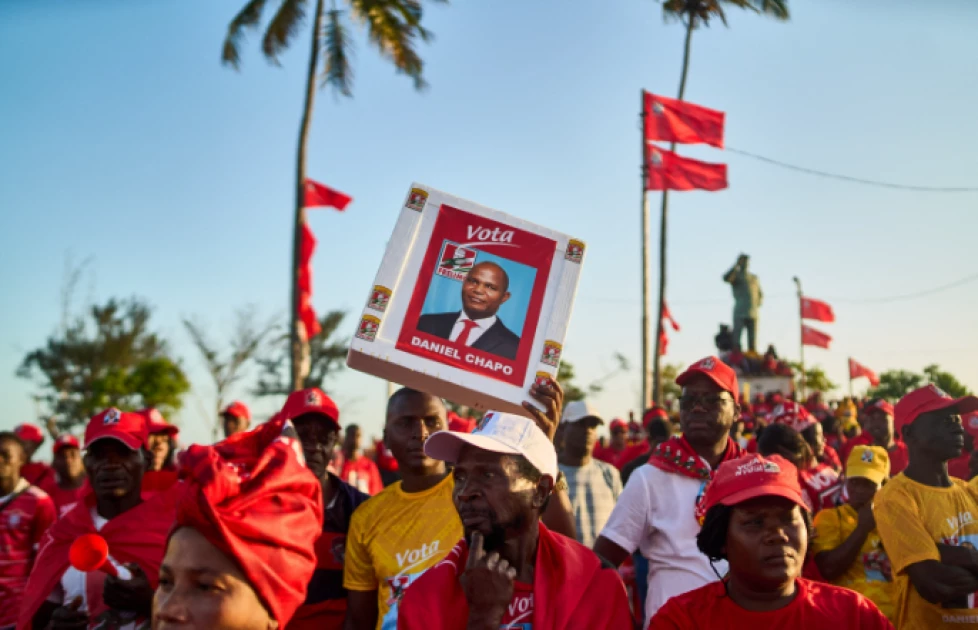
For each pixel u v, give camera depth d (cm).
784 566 314
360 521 436
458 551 296
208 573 274
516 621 287
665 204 2620
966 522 448
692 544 438
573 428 753
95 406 3341
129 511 471
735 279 2820
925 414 461
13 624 604
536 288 395
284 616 285
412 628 278
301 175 2125
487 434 294
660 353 2533
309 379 3719
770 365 2630
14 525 618
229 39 2083
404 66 2108
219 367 3550
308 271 2105
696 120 1928
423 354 382
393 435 435
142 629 430
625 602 296
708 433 457
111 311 3734
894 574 463
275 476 294
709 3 2522
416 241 396
